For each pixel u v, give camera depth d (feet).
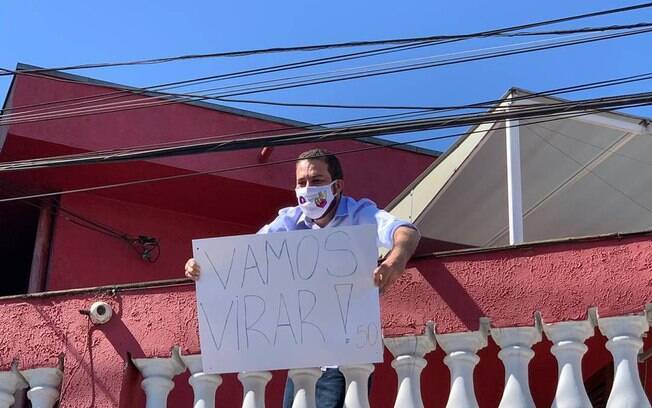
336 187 17.69
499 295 17.56
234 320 16.99
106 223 37.37
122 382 18.43
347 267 16.89
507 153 25.63
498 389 21.52
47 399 18.85
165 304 18.93
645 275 17.12
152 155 23.20
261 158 37.40
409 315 17.72
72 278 36.22
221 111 37.81
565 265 17.52
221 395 24.86
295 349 16.76
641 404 16.33
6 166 24.00
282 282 17.02
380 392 21.89
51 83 35.83
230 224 39.14
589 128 26.11
